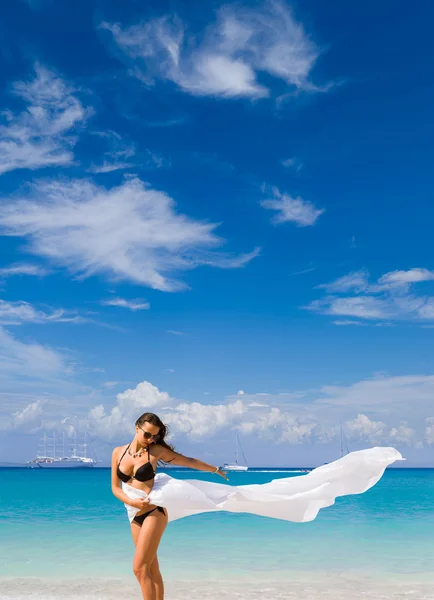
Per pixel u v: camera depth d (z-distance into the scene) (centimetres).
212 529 1633
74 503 2488
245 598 867
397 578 999
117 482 604
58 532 1537
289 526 1689
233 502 611
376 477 638
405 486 4294
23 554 1226
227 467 14425
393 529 1602
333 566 1101
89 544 1346
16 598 860
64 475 8619
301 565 1111
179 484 587
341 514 2017
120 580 986
